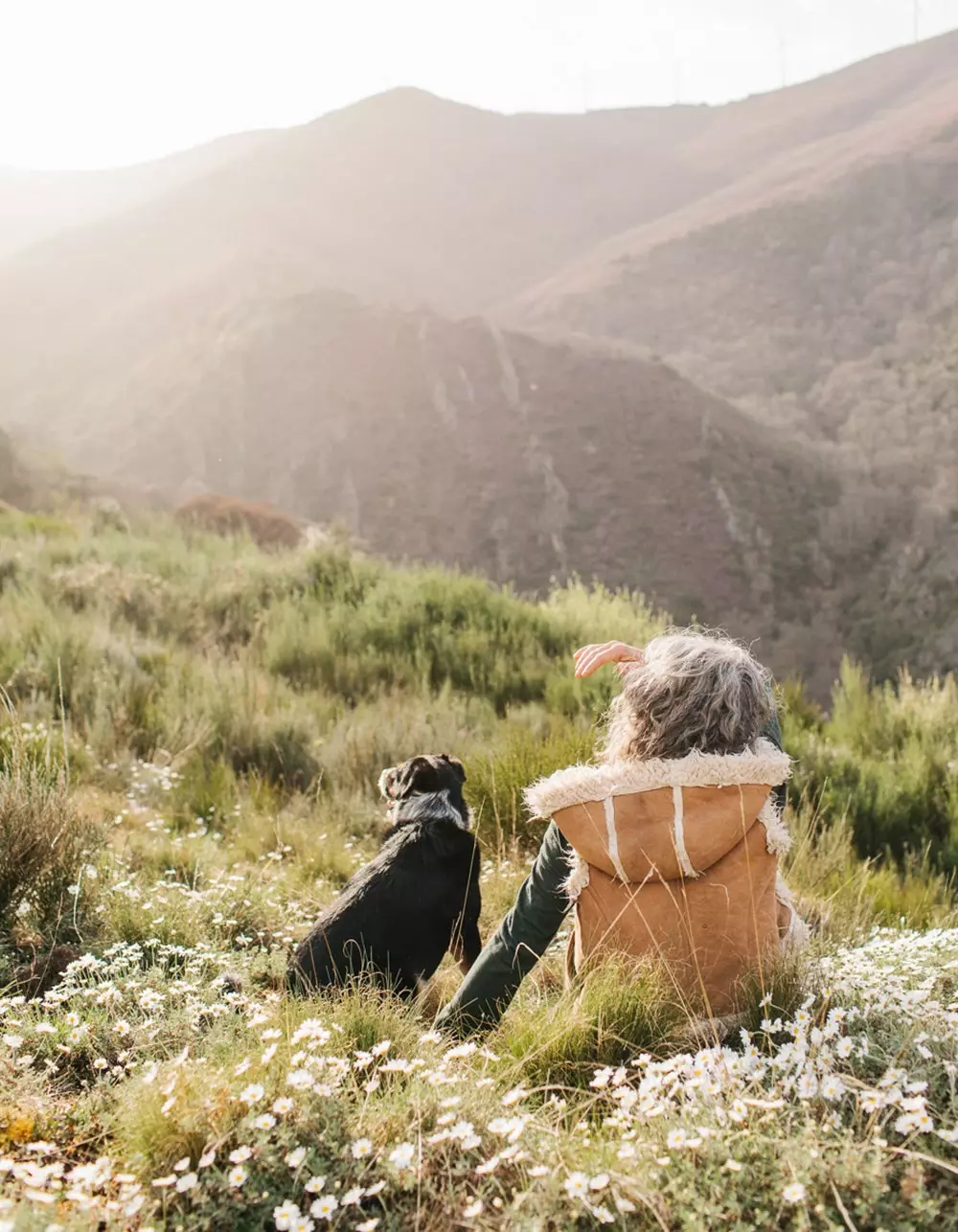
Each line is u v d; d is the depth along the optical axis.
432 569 13.61
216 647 9.89
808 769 7.83
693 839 2.52
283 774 7.00
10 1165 2.04
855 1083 2.04
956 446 139.12
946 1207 1.80
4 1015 2.98
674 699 2.57
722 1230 1.79
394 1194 2.02
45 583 10.95
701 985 2.58
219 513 33.06
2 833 4.12
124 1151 2.21
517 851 5.59
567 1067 2.54
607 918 2.65
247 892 4.60
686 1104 2.08
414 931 3.50
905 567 119.94
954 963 3.04
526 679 10.05
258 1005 3.07
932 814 7.77
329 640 10.42
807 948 3.01
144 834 5.34
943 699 10.11
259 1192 2.00
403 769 3.90
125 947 3.49
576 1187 1.82
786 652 111.50
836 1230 1.68
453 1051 2.33
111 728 6.95
